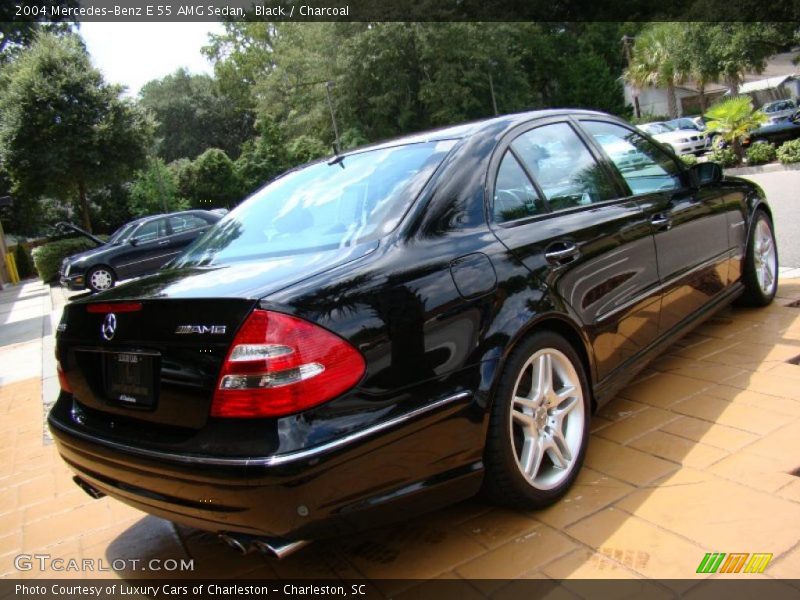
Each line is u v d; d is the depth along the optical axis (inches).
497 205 103.1
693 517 92.8
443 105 1535.4
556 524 96.4
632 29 2069.4
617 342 117.4
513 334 92.8
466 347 88.0
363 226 95.5
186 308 79.9
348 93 1599.4
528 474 96.7
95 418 94.3
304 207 110.7
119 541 114.9
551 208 112.1
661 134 983.6
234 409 74.2
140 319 84.7
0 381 269.4
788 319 168.2
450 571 89.7
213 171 1763.0
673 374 146.1
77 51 916.6
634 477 106.0
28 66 893.2
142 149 956.6
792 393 126.5
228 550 106.0
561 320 102.8
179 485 78.4
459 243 93.9
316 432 73.0
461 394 86.0
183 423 79.5
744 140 749.9
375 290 81.7
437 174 99.5
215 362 75.9
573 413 106.3
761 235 179.6
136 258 558.3
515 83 1646.2
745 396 128.6
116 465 86.5
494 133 110.3
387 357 79.7
